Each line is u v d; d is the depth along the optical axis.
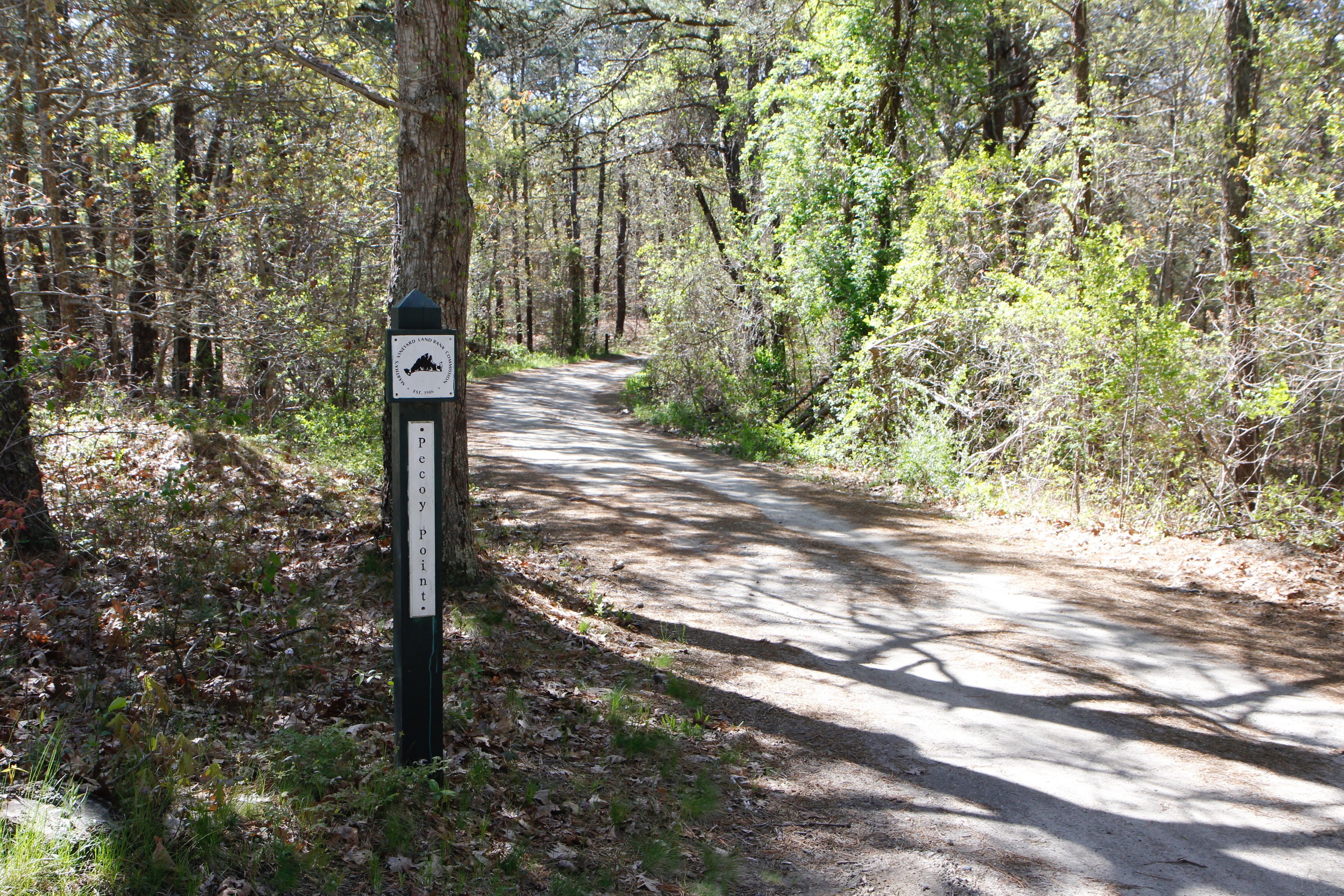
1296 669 7.18
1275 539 11.70
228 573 6.83
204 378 16.94
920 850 4.30
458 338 7.38
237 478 10.00
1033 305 13.74
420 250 7.18
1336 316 12.58
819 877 4.03
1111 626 8.20
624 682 6.23
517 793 4.38
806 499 14.48
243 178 13.07
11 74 9.75
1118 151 20.78
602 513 12.39
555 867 3.81
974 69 21.38
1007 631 7.99
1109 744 5.71
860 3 19.06
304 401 15.71
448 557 7.44
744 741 5.50
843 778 5.09
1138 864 4.27
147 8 9.82
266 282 14.67
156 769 3.48
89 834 3.03
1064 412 13.53
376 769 4.08
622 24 25.12
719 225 30.56
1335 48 15.60
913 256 17.22
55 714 4.17
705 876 3.95
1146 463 12.73
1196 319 20.55
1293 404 12.14
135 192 12.77
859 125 19.98
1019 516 13.09
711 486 15.34
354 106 14.35
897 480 16.02
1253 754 5.64
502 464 16.41
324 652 5.77
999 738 5.75
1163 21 21.69
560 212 51.88
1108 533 11.84
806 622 8.11
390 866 3.49
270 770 3.88
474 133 20.14
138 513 7.18
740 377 23.70
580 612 7.82
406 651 4.09
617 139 29.75
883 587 9.35
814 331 20.94
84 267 12.05
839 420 19.84
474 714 5.17
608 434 22.81
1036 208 18.62
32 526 6.32
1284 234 14.33
